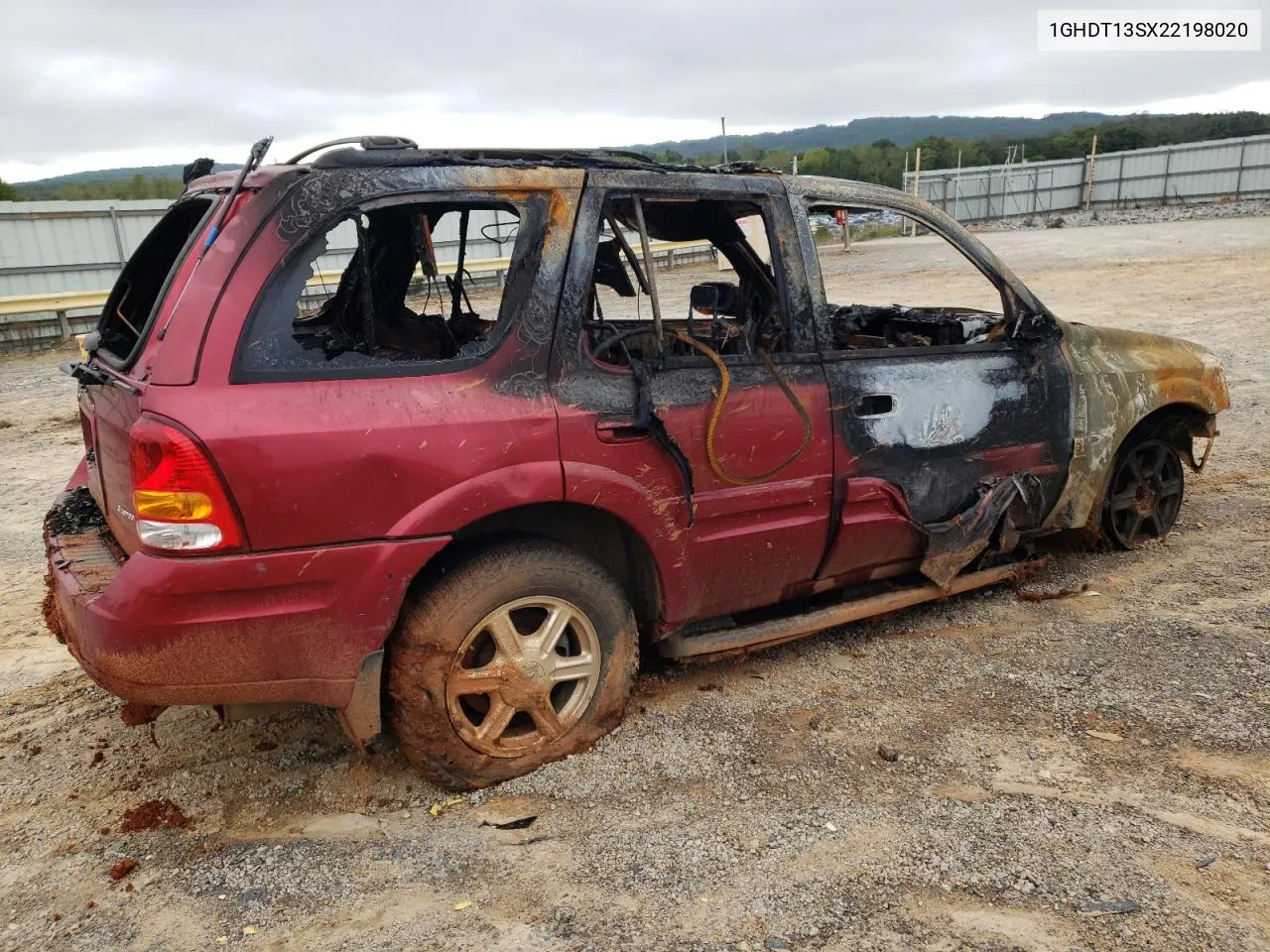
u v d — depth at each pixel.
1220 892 2.44
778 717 3.41
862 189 3.71
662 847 2.68
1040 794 2.89
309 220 2.68
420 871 2.61
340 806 2.95
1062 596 4.37
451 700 2.87
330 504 2.61
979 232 35.72
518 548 2.92
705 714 3.43
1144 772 2.99
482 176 2.91
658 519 3.15
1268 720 3.23
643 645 3.93
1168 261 19.73
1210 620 4.02
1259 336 11.01
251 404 2.54
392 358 3.32
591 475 2.97
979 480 3.96
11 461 8.21
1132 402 4.41
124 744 3.38
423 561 2.74
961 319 4.48
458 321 3.89
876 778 3.01
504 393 2.86
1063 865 2.55
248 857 2.69
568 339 2.98
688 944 2.30
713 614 3.48
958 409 3.83
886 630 4.12
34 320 16.12
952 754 3.14
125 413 2.69
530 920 2.40
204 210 3.11
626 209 3.31
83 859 2.73
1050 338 4.12
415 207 3.09
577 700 3.12
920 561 3.91
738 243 3.59
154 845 2.79
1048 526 4.32
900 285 17.91
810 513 3.51
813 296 3.50
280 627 2.61
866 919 2.37
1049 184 42.62
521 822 2.83
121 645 2.49
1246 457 6.46
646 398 3.05
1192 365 4.72
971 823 2.75
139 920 2.45
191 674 2.55
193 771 3.18
